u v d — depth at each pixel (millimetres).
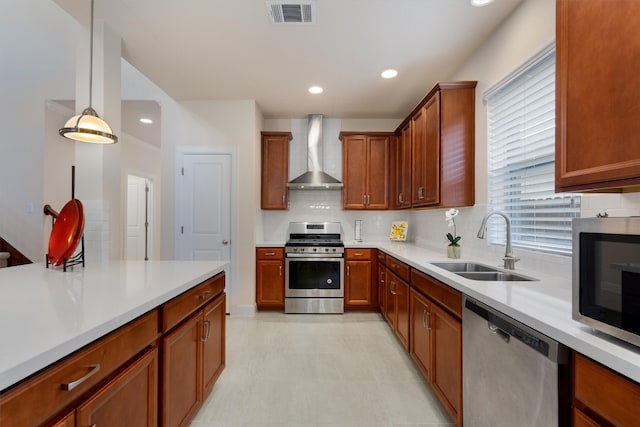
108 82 2275
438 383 1869
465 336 1527
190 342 1594
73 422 828
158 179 6590
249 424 1787
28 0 3773
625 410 746
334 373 2363
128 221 6184
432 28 2273
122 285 1414
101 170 2250
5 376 644
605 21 978
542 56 1802
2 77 3857
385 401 2014
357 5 2027
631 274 782
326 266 3797
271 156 4094
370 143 4113
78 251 2244
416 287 2320
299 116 4305
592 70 1030
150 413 1227
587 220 898
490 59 2344
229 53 2645
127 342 1074
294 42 2475
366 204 4098
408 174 3414
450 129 2549
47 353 737
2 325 894
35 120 3855
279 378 2283
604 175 982
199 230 3781
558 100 1185
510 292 1384
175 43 2500
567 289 1440
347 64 2818
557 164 1192
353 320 3566
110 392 973
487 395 1341
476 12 2090
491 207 2352
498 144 2289
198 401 1688
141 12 2123
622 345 814
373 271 3828
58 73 3803
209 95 3584
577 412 894
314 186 4055
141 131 5234
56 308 1061
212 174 3764
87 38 2219
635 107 883
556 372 952
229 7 2059
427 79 3119
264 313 3822
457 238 2525
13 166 3877
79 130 1782
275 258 3812
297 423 1797
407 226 4227
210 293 1856
